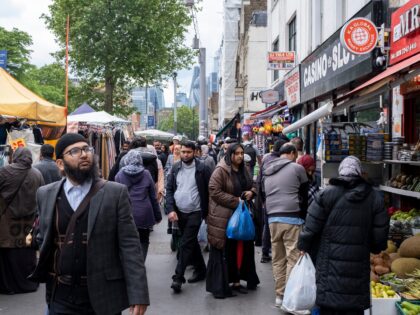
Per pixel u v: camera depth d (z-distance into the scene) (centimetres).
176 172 734
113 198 344
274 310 632
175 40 3594
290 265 632
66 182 354
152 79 3544
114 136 1791
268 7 2373
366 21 789
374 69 850
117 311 338
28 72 4341
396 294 568
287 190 641
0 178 679
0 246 685
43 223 348
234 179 694
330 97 1265
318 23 1473
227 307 645
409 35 719
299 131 1692
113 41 3142
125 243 343
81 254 334
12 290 696
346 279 452
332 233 461
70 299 336
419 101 831
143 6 3209
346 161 472
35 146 951
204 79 2175
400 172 793
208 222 695
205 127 2173
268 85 2370
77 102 3556
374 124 1027
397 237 717
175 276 714
